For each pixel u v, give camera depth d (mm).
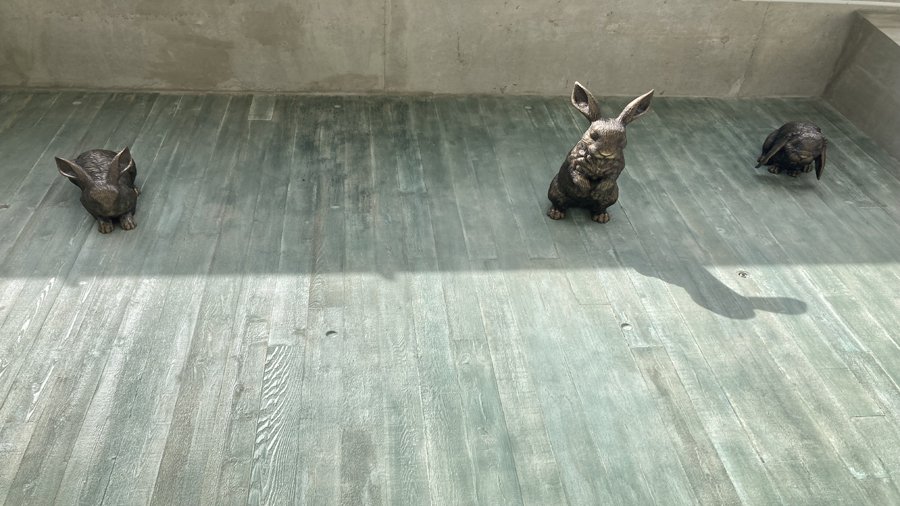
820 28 5273
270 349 3002
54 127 4512
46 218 3668
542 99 5402
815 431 2803
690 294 3484
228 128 4680
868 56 5125
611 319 3299
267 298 3268
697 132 5078
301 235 3701
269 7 4711
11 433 2564
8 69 4824
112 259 3420
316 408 2758
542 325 3234
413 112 5074
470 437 2688
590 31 5121
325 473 2518
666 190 4340
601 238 3855
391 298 3324
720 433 2770
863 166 4766
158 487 2428
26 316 3057
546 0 4906
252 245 3600
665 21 5121
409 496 2463
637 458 2650
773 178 4555
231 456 2549
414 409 2785
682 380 2998
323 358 2980
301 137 4641
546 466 2598
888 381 3055
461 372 2965
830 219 4156
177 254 3490
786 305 3447
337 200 4016
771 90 5648
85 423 2623
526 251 3711
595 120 3537
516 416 2785
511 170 4441
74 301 3156
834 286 3600
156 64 4926
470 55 5148
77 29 4684
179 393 2771
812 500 2539
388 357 3010
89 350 2924
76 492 2391
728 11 5109
